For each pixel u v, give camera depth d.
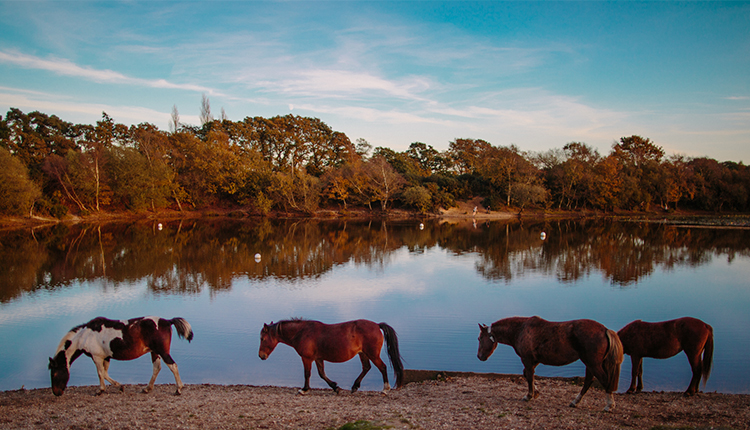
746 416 7.64
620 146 99.56
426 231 51.09
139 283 22.48
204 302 18.69
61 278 23.72
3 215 50.00
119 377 11.14
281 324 9.80
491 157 95.31
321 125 98.94
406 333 14.53
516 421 7.34
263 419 7.67
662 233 47.38
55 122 79.94
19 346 13.43
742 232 48.22
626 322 15.70
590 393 9.35
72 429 7.16
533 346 8.46
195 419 7.68
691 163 85.38
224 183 75.12
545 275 24.59
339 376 11.15
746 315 16.44
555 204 84.81
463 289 21.14
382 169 76.81
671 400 8.72
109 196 62.84
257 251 34.16
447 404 8.54
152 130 85.44
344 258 31.05
